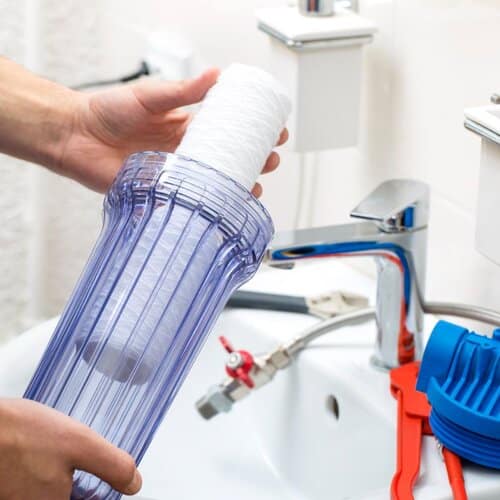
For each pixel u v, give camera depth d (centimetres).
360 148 115
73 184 174
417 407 89
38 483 64
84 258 180
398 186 94
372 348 104
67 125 100
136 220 71
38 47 170
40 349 105
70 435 64
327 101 107
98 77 168
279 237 91
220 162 70
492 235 82
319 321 110
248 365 98
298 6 108
